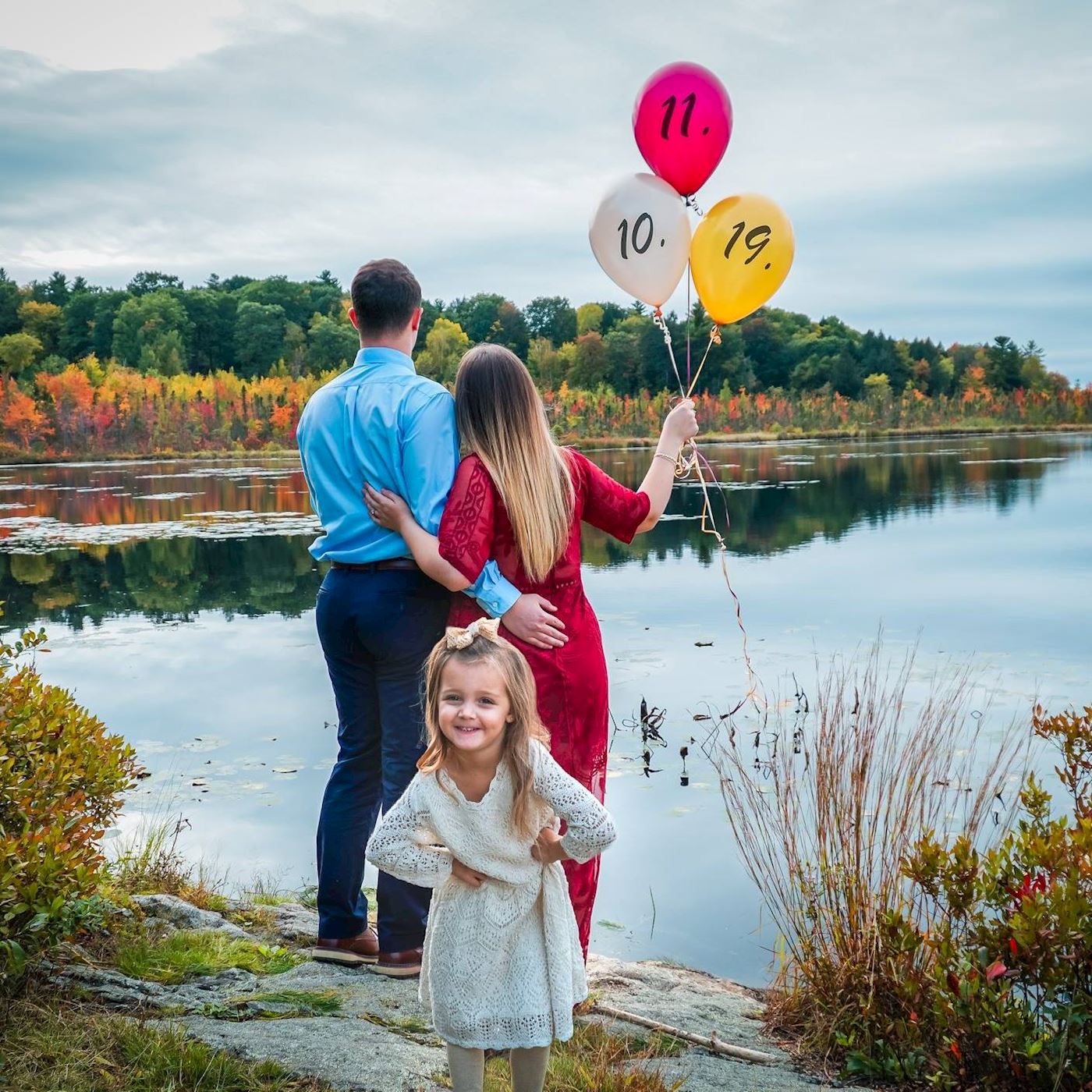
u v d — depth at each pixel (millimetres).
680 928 4242
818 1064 2916
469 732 2105
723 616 10766
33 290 104875
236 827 5355
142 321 92812
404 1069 2432
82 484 34500
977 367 94938
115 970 2969
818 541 16922
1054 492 24109
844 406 76625
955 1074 2709
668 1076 2652
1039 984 2662
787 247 3740
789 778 3676
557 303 101812
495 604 2764
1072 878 2604
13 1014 2590
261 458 53750
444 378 79625
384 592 2953
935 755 3639
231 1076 2348
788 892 3717
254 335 92562
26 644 3744
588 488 2961
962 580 12828
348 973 3104
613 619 10734
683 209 3689
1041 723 3582
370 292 2969
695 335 82750
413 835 2193
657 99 3643
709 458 42281
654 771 6035
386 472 2885
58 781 3156
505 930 2193
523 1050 2242
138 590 13438
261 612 11945
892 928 2984
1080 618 10344
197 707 7730
